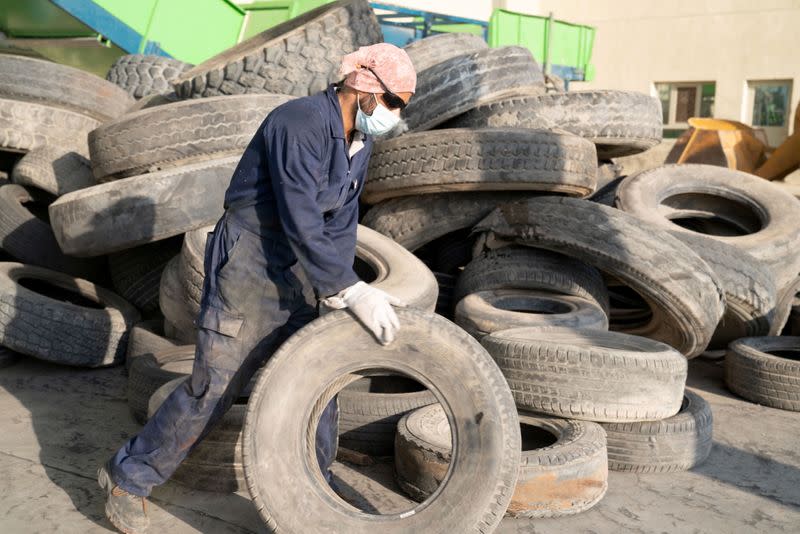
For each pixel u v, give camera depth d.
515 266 4.87
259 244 2.55
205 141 5.11
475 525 2.38
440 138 4.96
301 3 11.19
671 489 3.34
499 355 3.49
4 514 2.93
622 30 18.20
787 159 11.80
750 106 17.59
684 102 18.16
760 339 4.96
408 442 3.15
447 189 5.03
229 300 2.57
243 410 3.15
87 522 2.90
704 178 6.32
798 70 16.72
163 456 2.69
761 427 4.14
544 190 5.04
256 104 5.18
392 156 5.11
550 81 7.61
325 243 2.46
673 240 4.51
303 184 2.43
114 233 4.56
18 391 4.45
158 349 4.61
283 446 2.50
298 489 2.50
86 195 4.62
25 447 3.59
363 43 5.94
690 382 5.00
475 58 5.60
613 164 7.29
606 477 3.19
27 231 5.60
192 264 4.33
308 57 5.77
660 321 4.67
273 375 2.50
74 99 6.56
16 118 6.25
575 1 18.52
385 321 2.43
